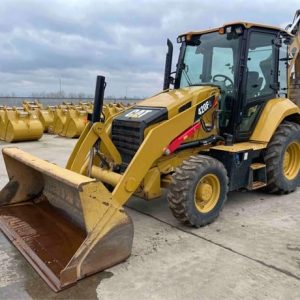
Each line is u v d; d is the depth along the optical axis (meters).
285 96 5.78
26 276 3.13
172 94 4.74
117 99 28.22
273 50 5.26
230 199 5.27
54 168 3.53
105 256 3.17
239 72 4.71
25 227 3.89
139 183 3.86
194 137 4.47
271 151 5.09
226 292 2.88
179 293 2.87
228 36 4.87
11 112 11.90
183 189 3.93
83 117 13.20
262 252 3.55
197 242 3.80
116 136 4.62
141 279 3.07
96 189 3.08
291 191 5.53
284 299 2.78
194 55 5.34
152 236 3.97
